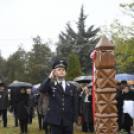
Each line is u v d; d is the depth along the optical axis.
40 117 9.87
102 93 3.94
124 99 8.22
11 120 13.30
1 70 32.97
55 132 4.30
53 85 4.38
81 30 34.22
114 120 3.93
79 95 9.24
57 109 4.27
